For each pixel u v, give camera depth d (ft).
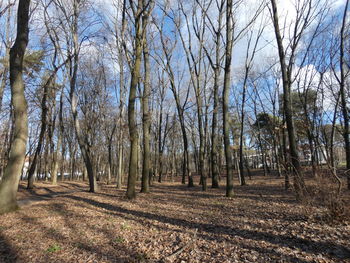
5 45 54.34
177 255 13.70
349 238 14.08
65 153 126.41
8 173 26.58
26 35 28.07
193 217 22.48
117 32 54.49
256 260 12.55
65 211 26.61
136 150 36.29
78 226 20.08
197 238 16.38
